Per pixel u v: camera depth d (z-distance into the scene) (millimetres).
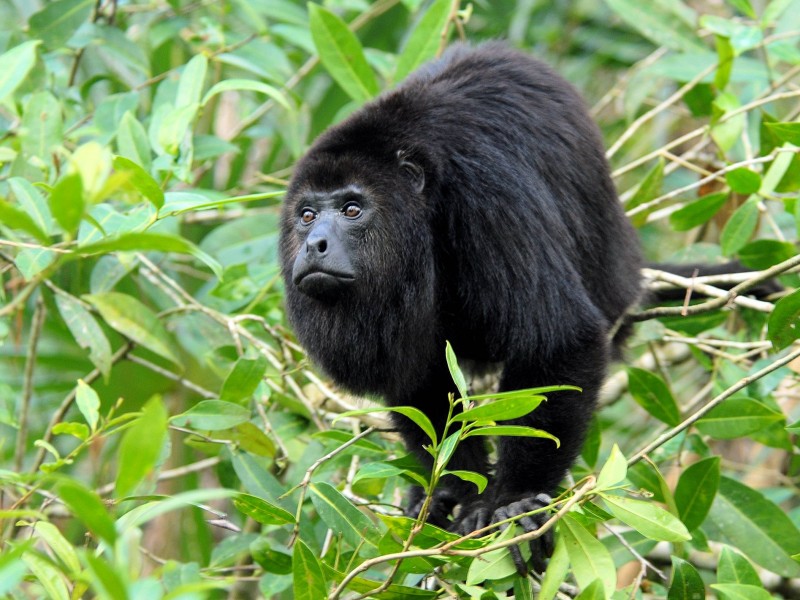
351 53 8516
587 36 11742
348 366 6809
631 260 7621
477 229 6570
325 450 6855
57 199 3416
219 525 5289
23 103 8195
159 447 3305
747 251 7332
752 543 6582
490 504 6281
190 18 10500
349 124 6879
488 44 7629
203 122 10352
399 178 6703
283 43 11492
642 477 6668
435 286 6918
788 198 6992
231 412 6020
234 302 8289
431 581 5711
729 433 6613
